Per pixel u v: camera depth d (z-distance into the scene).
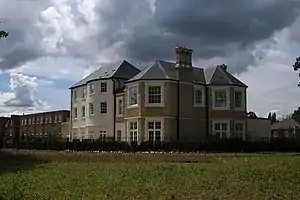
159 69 53.03
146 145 48.44
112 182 16.88
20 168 23.67
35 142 60.81
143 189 15.12
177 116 52.31
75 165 25.38
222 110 54.91
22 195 13.93
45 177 18.81
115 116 60.44
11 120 109.19
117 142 50.66
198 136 53.88
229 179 17.45
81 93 67.88
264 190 14.92
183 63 53.84
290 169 20.11
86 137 64.44
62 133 77.88
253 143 50.94
